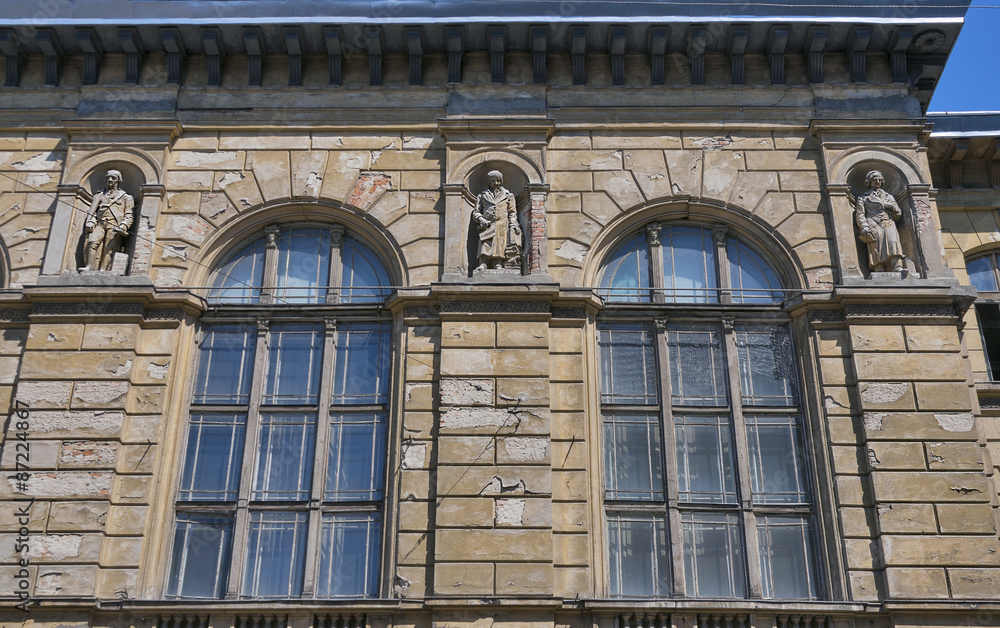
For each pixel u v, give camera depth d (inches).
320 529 640.4
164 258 703.1
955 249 826.2
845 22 737.6
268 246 722.8
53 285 679.7
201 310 692.1
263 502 647.1
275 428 668.7
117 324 671.1
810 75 753.0
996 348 799.1
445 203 713.6
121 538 618.8
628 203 722.8
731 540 642.8
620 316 695.1
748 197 725.3
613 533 643.5
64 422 642.8
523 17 737.6
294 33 742.5
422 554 611.8
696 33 743.1
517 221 713.0
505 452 631.2
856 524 624.7
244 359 687.7
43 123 744.3
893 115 741.3
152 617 596.1
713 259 724.7
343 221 725.3
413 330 673.6
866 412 646.5
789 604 596.4
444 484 622.5
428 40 751.1
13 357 670.5
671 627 595.5
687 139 742.5
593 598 600.4
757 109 748.0
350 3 738.2
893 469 631.2
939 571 604.1
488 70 757.9
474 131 737.6
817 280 695.1
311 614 595.5
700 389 681.6
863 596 606.2
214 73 756.0
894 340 666.2
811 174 731.4
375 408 669.3
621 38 745.6
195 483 653.3
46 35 740.7
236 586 624.4
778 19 738.2
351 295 709.9
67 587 599.8
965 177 834.2
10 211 718.5
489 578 599.2
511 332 666.2
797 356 686.5
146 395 657.0
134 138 737.0
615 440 666.8
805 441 662.5
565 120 746.8
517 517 614.9
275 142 741.9
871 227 701.9
